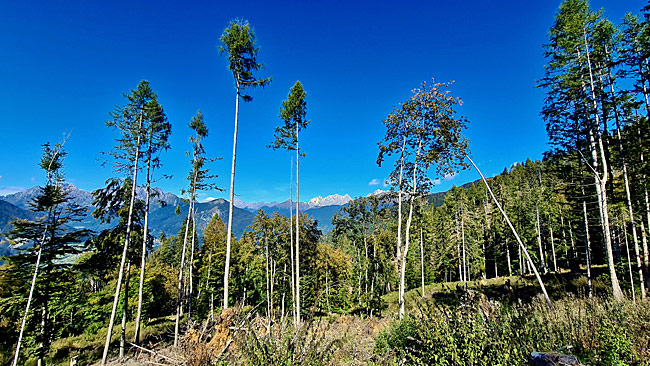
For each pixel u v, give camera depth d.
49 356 18.64
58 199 16.91
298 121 23.52
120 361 15.52
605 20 15.59
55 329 20.62
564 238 39.31
